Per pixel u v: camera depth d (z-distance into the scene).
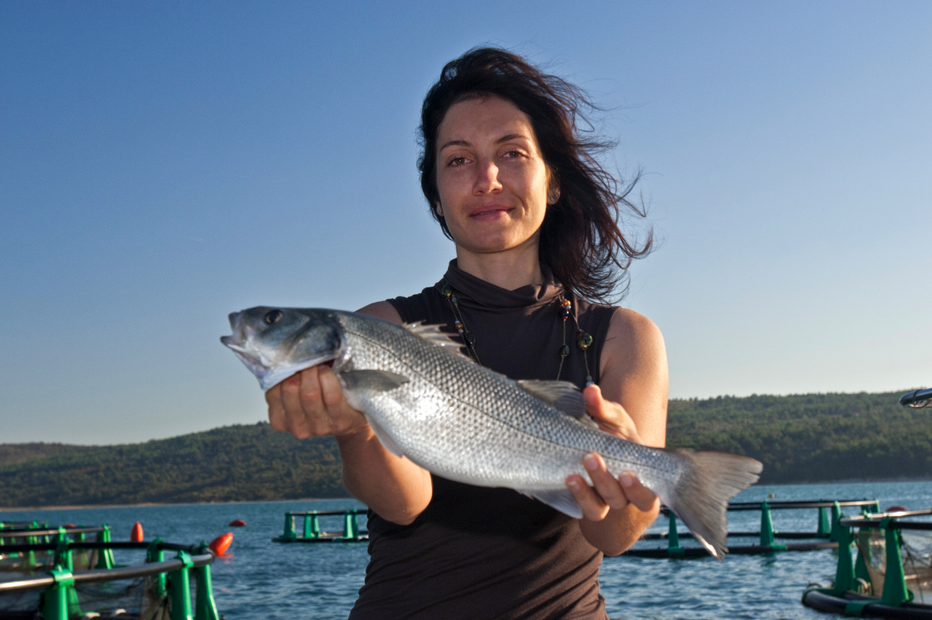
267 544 30.75
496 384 2.48
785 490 126.12
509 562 2.45
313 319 2.47
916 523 9.10
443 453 2.40
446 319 2.86
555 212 3.30
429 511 2.54
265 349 2.45
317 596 16.31
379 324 2.51
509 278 2.94
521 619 2.40
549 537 2.51
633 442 2.41
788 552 19.59
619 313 2.84
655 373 2.67
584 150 3.17
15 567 9.42
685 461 2.37
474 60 2.99
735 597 13.25
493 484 2.40
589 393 2.15
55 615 5.36
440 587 2.43
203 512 126.88
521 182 2.80
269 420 2.37
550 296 2.88
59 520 95.50
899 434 172.25
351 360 2.45
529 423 2.44
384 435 2.35
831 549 20.02
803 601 11.80
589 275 3.37
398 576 2.50
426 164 3.25
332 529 48.81
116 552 17.20
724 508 2.33
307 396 2.24
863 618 9.41
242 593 16.84
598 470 2.15
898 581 9.31
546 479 2.40
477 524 2.49
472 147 2.84
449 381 2.45
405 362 2.45
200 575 7.27
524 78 2.95
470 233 2.82
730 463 2.36
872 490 119.06
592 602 2.54
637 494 2.15
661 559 19.14
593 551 2.62
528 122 2.95
